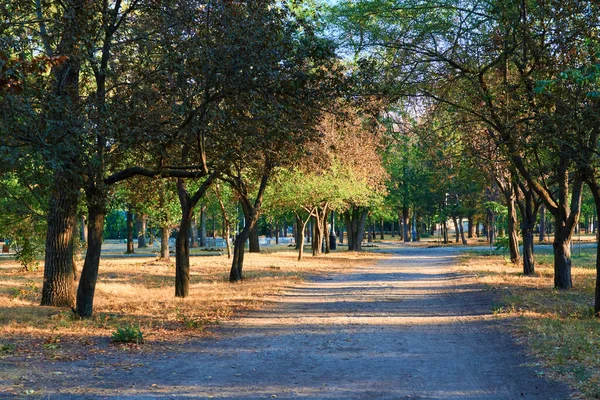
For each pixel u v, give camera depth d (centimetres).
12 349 942
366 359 916
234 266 2359
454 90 1777
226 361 902
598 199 1316
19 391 688
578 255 4050
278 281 2366
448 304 1619
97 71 1264
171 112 1272
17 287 2045
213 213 6588
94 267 1339
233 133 1303
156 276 2661
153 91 1261
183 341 1073
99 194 1269
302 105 1277
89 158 1185
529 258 2473
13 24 1070
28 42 1125
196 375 804
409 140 1923
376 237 10631
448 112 1838
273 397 686
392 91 1560
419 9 1577
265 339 1102
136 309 1495
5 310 1413
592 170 1317
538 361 855
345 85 1283
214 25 1210
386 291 2000
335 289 2095
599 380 717
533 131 1421
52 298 1554
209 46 1191
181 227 1812
